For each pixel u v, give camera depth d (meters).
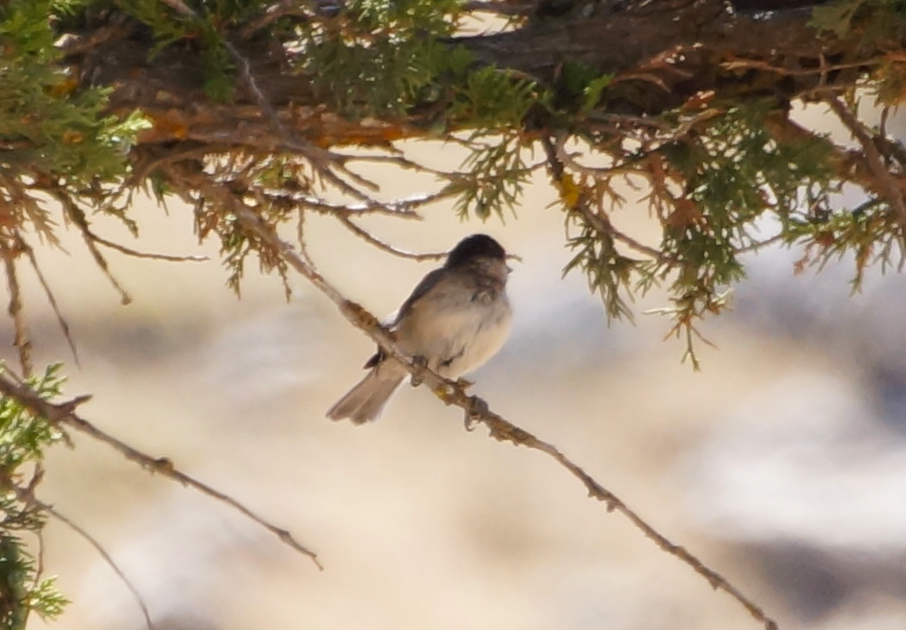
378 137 4.97
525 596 17.59
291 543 4.66
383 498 19.23
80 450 18.86
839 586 17.08
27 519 5.00
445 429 20.47
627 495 18.94
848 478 18.45
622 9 5.09
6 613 4.94
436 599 17.55
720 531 17.94
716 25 5.06
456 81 4.87
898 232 5.39
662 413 20.16
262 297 22.58
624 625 16.95
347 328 22.45
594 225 5.10
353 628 17.00
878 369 20.33
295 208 5.87
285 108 4.86
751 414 19.92
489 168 4.91
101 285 21.95
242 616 16.86
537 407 20.33
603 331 21.16
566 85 4.96
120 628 16.36
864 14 4.95
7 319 21.19
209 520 18.22
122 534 17.91
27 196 4.42
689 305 5.27
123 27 4.81
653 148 5.09
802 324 21.05
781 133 5.09
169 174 5.12
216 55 4.73
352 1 4.67
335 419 8.43
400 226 22.83
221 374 21.30
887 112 5.27
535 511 19.02
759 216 5.31
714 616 17.03
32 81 3.97
